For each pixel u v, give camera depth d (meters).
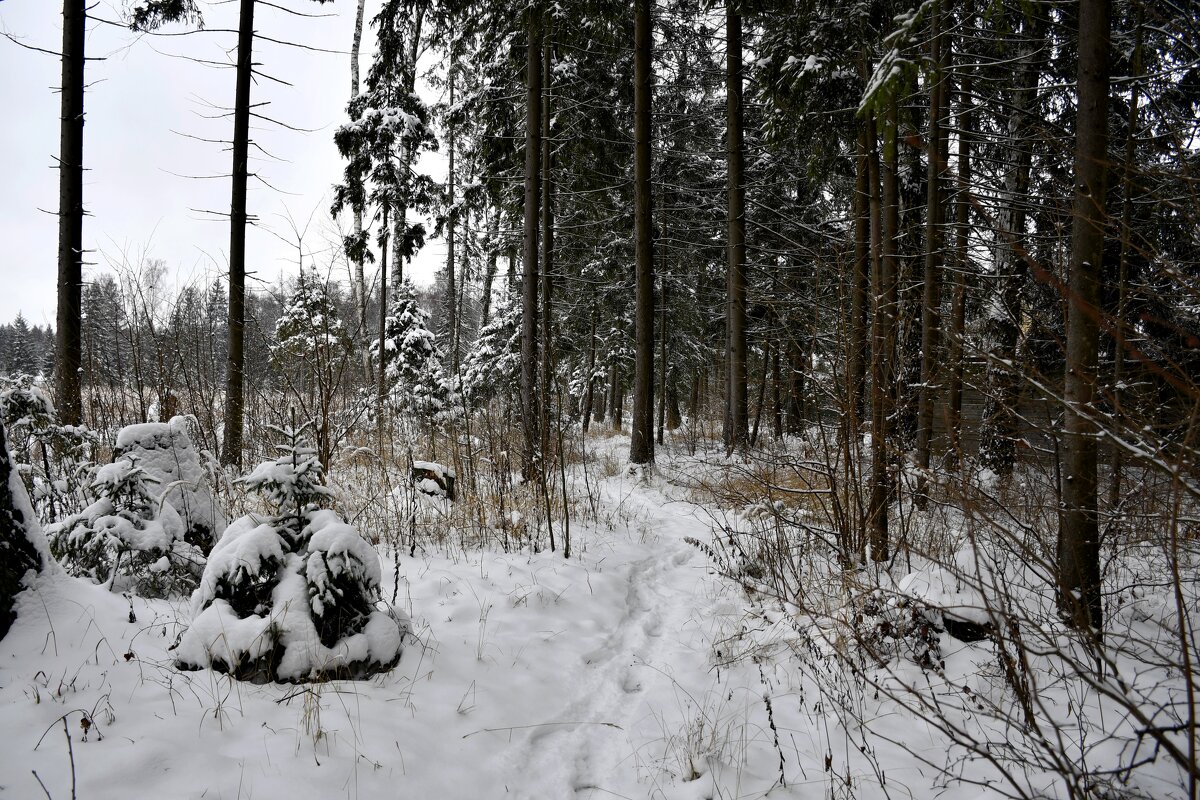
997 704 3.10
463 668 3.61
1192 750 1.60
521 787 2.82
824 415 5.59
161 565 3.86
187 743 2.45
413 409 15.10
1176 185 3.16
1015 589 3.84
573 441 10.80
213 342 8.54
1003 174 8.57
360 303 7.62
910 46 3.36
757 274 14.81
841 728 3.18
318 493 3.45
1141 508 3.55
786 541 5.29
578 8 10.05
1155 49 4.77
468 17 11.69
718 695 3.64
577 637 4.36
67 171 6.88
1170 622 3.66
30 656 2.74
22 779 2.08
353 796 2.41
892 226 7.63
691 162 15.28
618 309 17.50
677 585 5.60
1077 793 1.99
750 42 12.24
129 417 7.42
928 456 6.21
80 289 7.00
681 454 13.80
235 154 7.86
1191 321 3.32
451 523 6.32
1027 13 3.62
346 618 3.31
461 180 18.92
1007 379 3.61
